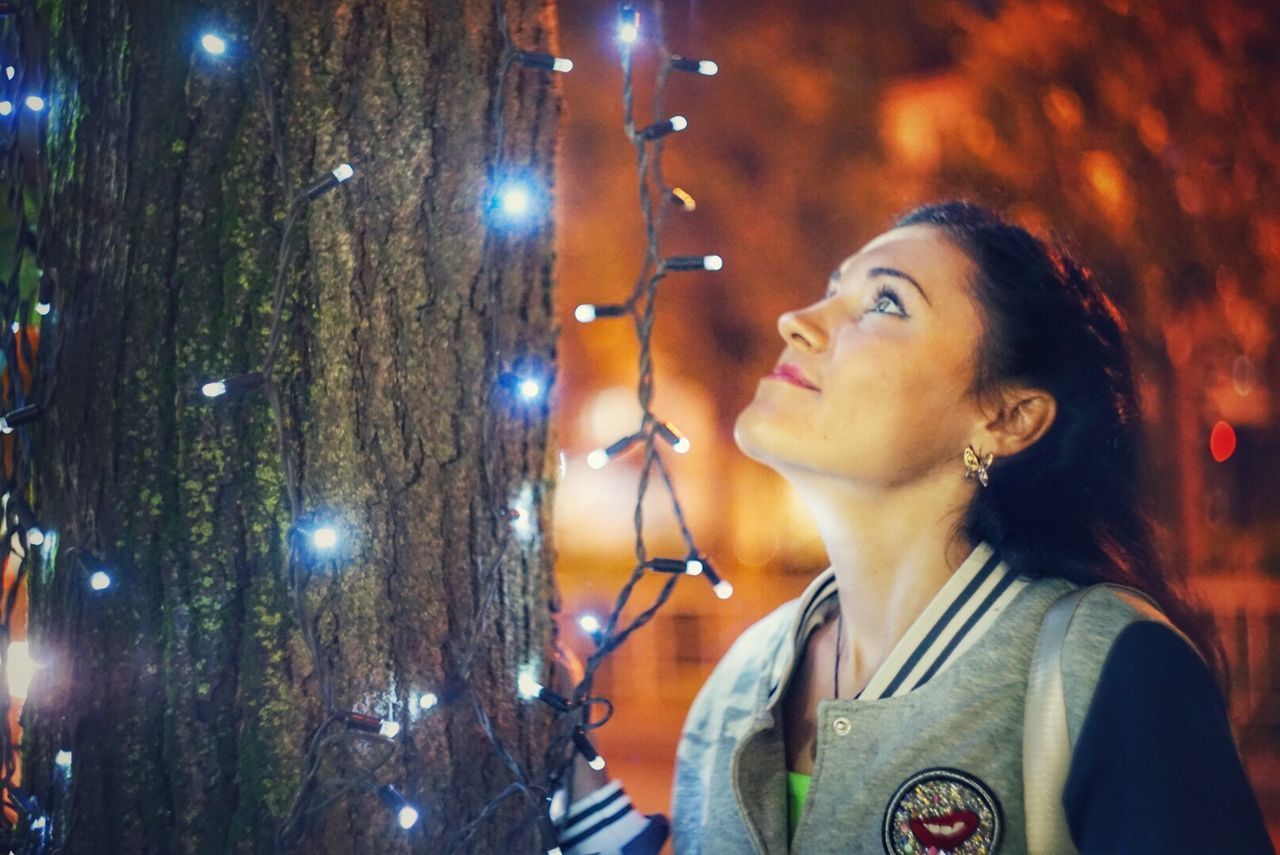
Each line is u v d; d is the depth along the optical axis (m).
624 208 12.60
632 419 15.61
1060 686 1.92
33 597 2.17
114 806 1.99
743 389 14.54
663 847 2.47
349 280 2.05
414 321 2.06
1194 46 9.12
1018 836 1.95
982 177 9.52
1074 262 2.26
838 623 2.33
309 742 2.01
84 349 2.08
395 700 2.02
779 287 12.62
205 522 2.02
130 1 2.11
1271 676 8.81
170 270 2.04
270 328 2.03
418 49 2.08
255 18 2.06
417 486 2.05
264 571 2.02
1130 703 1.86
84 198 2.12
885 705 2.04
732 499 15.88
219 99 2.05
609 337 14.82
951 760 1.98
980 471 2.12
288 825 1.88
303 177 2.04
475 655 2.06
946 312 2.12
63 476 2.08
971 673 2.01
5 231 3.38
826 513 2.20
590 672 1.91
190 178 2.04
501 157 1.97
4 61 2.26
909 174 10.45
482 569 2.07
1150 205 9.06
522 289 2.12
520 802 2.07
